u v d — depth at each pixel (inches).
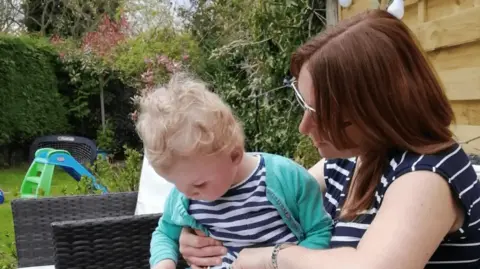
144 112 54.4
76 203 98.4
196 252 57.3
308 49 48.1
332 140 46.1
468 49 97.3
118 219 73.6
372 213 45.8
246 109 208.5
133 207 103.0
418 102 43.1
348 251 41.8
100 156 175.5
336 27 47.5
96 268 73.0
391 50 43.3
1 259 140.4
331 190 61.1
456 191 40.9
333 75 44.0
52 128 430.0
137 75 390.6
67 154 263.6
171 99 52.7
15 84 402.9
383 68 42.9
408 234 38.9
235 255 55.8
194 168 50.8
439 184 40.6
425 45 114.9
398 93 42.9
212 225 56.6
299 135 165.2
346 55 43.7
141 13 418.9
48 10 557.3
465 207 41.4
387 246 38.6
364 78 43.1
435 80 44.7
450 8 104.7
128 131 459.5
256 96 193.0
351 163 59.2
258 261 49.2
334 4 164.6
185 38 377.7
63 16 546.0
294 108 180.2
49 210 96.6
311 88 46.6
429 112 43.5
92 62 430.6
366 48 43.4
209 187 52.1
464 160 42.7
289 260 45.8
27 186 264.2
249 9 214.8
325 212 55.8
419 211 39.6
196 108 51.6
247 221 54.7
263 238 54.7
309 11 175.9
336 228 49.6
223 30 331.9
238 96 210.5
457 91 102.6
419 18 118.6
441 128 43.8
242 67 211.5
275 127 187.0
